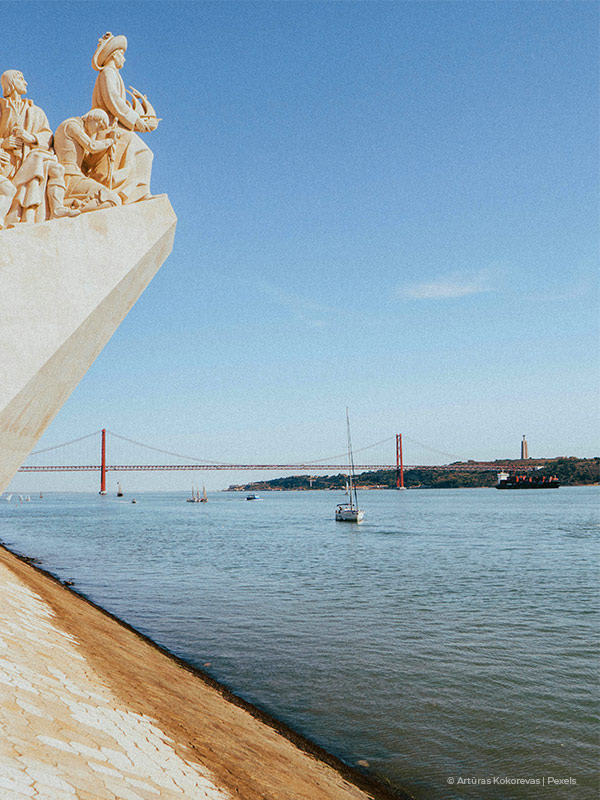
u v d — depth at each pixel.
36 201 6.92
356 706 11.09
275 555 36.66
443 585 24.89
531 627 17.33
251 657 14.01
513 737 9.88
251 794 6.00
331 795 7.11
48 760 4.61
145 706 7.78
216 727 8.28
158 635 15.88
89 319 6.95
